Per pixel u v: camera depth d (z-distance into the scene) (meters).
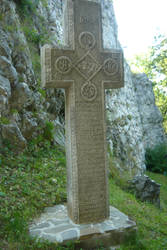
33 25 6.98
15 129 4.55
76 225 2.89
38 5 7.50
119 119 11.16
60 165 4.88
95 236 2.70
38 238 2.54
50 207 3.42
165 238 3.23
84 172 3.01
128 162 10.75
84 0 3.13
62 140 6.27
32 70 5.85
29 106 5.45
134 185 6.15
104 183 3.11
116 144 10.16
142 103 16.97
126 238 2.86
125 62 14.80
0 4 5.43
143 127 16.48
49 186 3.92
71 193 3.00
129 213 3.94
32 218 3.01
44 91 6.27
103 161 3.12
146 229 3.42
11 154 4.29
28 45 6.29
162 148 15.22
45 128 5.72
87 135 3.05
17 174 3.80
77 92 3.03
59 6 9.03
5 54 4.88
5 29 5.29
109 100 10.61
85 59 3.09
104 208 3.09
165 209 6.05
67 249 2.48
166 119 22.75
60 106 7.19
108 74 3.23
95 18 3.18
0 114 4.44
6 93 4.55
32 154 4.83
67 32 3.09
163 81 22.05
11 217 2.76
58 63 2.94
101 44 3.21
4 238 2.44
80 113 3.03
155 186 6.18
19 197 3.25
